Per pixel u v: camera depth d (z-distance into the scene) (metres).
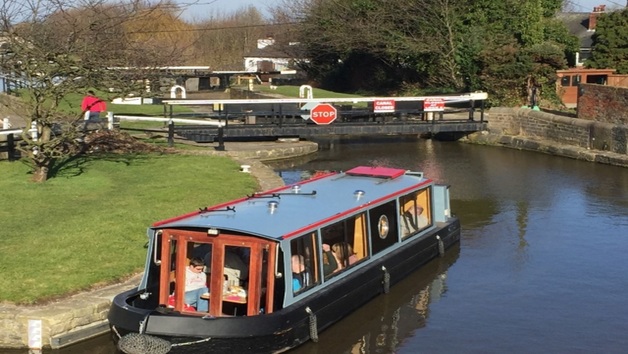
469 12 41.09
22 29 17.70
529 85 36.62
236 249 10.69
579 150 28.44
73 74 17.80
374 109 30.22
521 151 30.66
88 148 23.33
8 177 18.62
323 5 50.59
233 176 20.42
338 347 11.12
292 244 10.81
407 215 14.65
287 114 29.53
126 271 12.09
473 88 38.88
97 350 10.59
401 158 28.78
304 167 26.27
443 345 11.30
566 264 15.30
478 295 13.48
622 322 12.25
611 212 19.72
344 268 12.19
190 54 54.69
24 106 19.89
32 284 11.26
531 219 19.06
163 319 9.90
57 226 14.26
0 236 13.55
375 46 46.25
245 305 10.54
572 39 42.91
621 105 27.88
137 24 35.97
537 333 11.78
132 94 20.28
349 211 12.41
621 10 40.72
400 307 12.82
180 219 11.20
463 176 25.02
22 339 10.31
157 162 22.09
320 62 55.12
